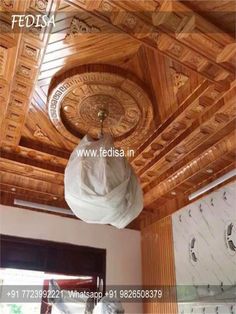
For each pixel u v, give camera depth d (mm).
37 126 2984
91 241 4047
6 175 3490
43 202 3961
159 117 2879
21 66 2277
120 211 2244
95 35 2174
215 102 2613
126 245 4262
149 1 1821
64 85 2516
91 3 1857
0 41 2064
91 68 2439
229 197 3162
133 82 2543
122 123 2918
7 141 3080
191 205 3656
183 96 2648
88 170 2268
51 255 3773
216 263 3131
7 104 2584
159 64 2422
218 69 2283
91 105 2738
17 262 3572
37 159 3361
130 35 2055
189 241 3551
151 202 4109
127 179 2295
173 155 3273
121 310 3404
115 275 4012
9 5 1869
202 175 3439
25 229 3727
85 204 2215
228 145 2951
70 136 3008
